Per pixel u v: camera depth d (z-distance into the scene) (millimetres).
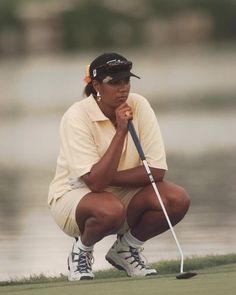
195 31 185250
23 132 62375
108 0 181000
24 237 27812
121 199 19625
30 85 105062
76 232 19578
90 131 19281
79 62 144250
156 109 74062
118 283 17688
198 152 50312
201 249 25312
